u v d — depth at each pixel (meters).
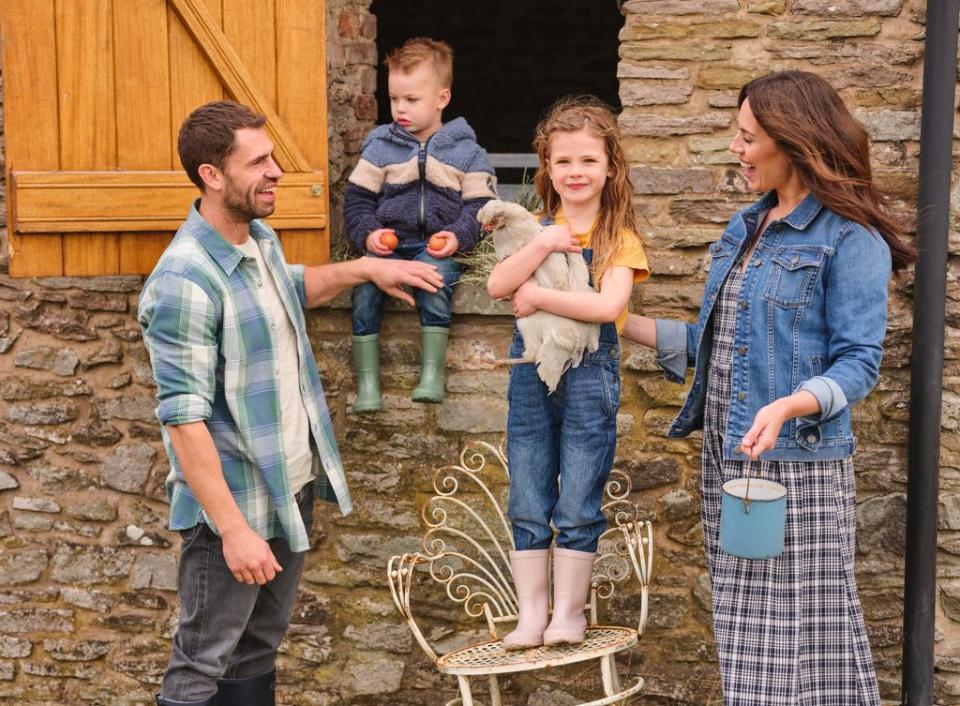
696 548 3.64
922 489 3.39
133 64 3.43
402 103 3.55
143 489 3.90
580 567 2.97
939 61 3.28
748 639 2.72
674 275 3.55
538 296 2.83
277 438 2.92
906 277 3.46
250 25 3.47
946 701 3.54
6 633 4.00
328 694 3.85
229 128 2.83
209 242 2.87
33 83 3.39
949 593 3.52
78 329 3.89
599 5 7.23
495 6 7.29
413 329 3.68
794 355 2.64
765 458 2.66
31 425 3.94
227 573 2.96
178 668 3.02
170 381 2.78
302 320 3.10
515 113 7.39
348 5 4.08
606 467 2.98
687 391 3.61
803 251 2.64
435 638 3.78
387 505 3.77
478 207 3.52
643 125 3.55
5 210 3.88
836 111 2.64
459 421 3.69
